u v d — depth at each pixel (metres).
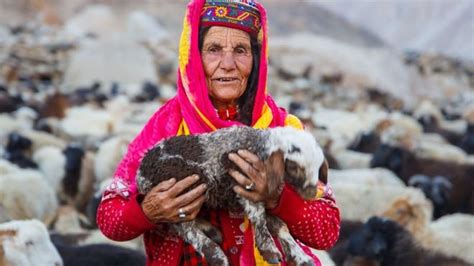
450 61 48.19
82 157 11.49
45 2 63.31
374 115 21.55
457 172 12.36
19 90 24.97
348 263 7.36
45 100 19.69
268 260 3.33
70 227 9.30
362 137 15.38
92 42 32.44
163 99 20.98
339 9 97.75
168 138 3.51
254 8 3.79
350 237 7.66
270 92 29.72
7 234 5.55
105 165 11.48
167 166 3.43
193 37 3.68
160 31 44.38
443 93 39.16
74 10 63.59
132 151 3.75
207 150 3.41
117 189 3.68
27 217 9.13
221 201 3.43
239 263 3.60
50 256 5.67
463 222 9.12
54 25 56.28
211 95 3.79
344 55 34.75
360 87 33.72
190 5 3.73
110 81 29.19
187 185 3.38
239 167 3.34
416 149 13.54
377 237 7.20
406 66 38.94
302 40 35.97
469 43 83.19
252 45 3.82
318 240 3.64
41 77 31.27
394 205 8.12
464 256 7.38
